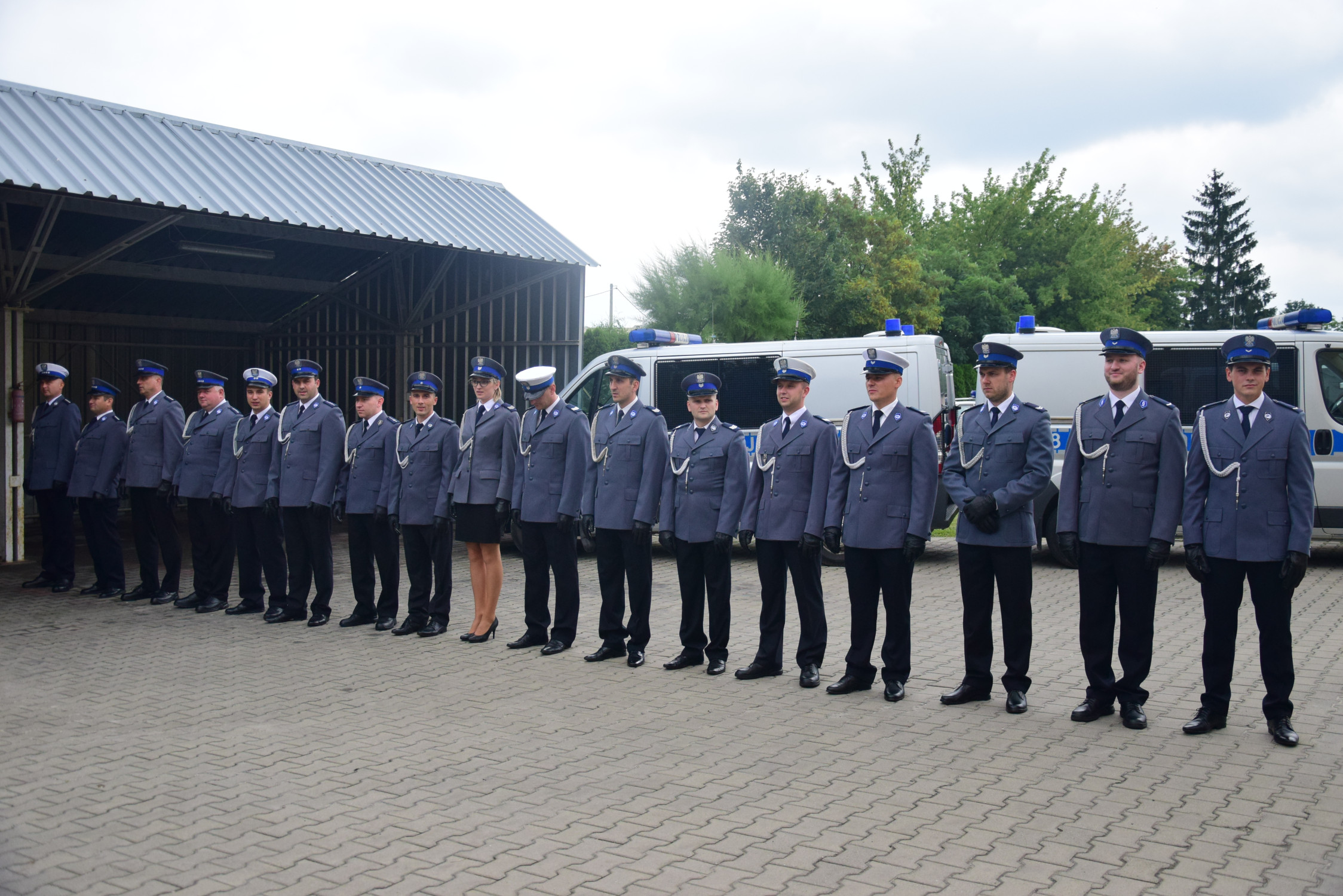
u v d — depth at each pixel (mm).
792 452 6453
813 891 3492
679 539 6762
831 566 11477
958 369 30359
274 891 3512
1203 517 5371
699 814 4203
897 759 4906
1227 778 4613
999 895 3461
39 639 7688
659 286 23266
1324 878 3578
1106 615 5605
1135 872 3631
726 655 6750
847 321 29812
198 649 7367
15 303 11164
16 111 11031
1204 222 65188
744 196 29531
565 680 6516
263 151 13133
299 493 8219
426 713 5746
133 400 17250
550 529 7289
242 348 18516
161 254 15062
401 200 13617
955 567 11281
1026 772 4707
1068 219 47812
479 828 4070
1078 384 11047
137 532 9344
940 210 51906
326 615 8344
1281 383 10727
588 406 12469
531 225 14711
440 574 7969
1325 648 7246
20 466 11445
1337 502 10602
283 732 5371
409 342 16266
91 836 4000
